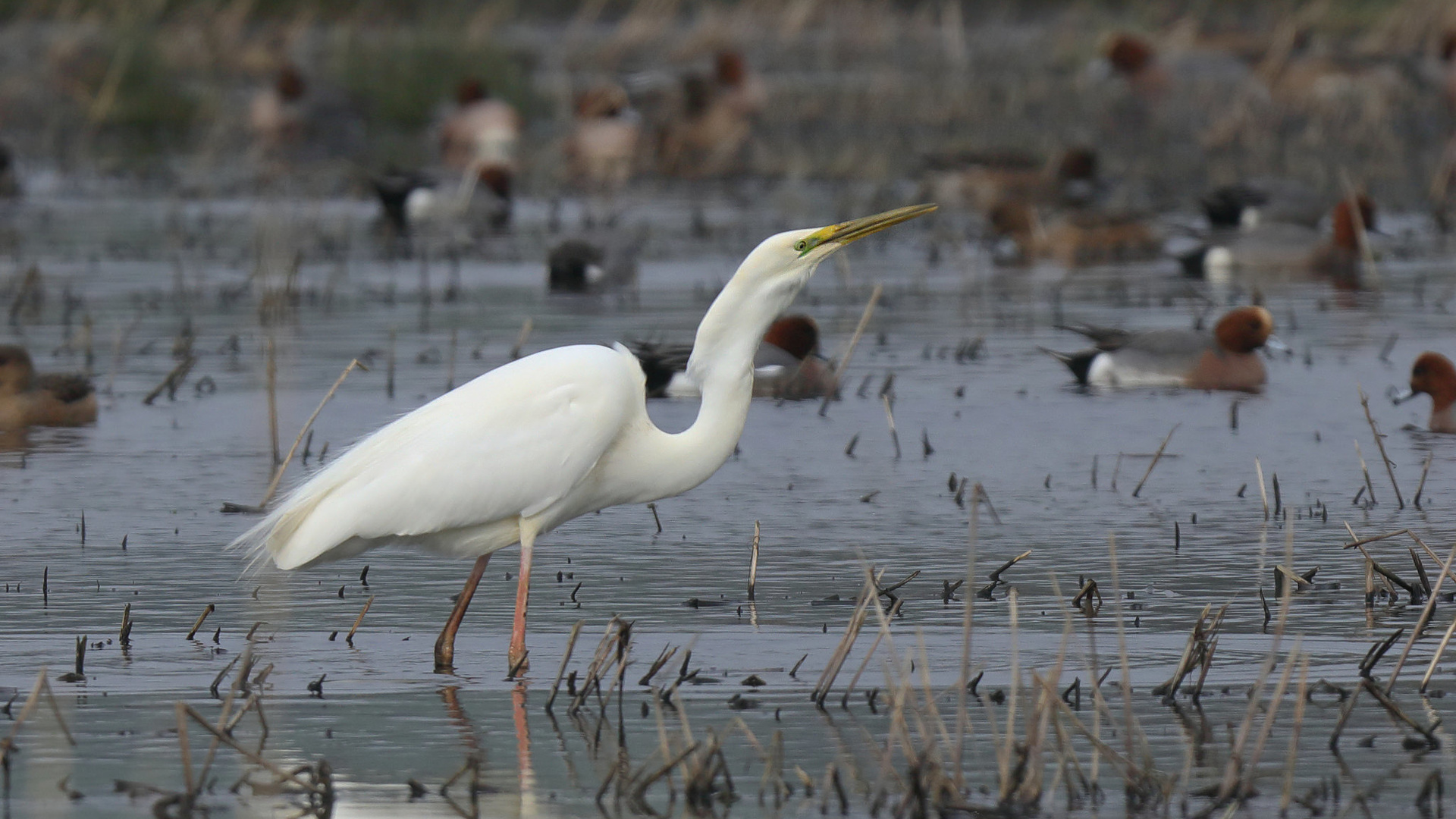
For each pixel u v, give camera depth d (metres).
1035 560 12.27
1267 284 25.72
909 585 11.66
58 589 11.55
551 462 9.56
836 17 51.81
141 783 8.30
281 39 48.59
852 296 24.45
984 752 8.69
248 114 42.94
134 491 14.30
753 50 49.59
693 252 28.22
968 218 33.19
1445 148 37.50
